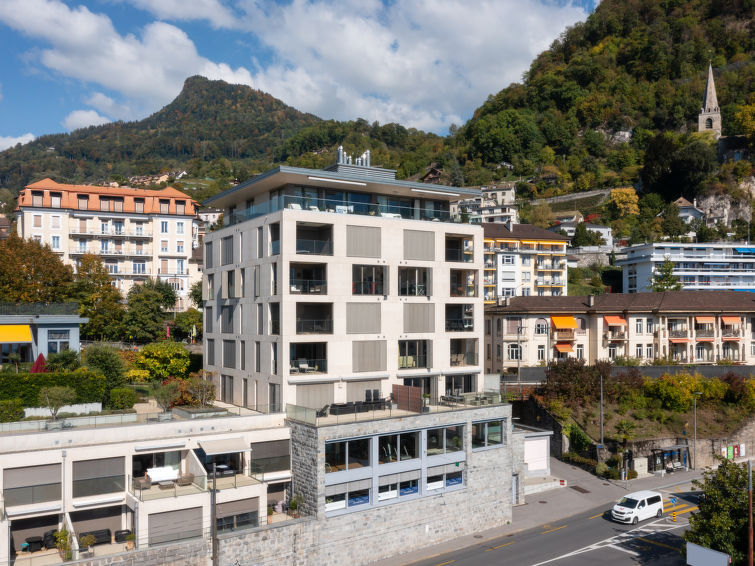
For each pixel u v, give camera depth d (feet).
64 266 227.61
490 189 534.78
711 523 102.01
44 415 117.08
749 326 265.54
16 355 142.20
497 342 243.60
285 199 134.82
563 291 350.02
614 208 516.73
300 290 135.85
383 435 123.03
